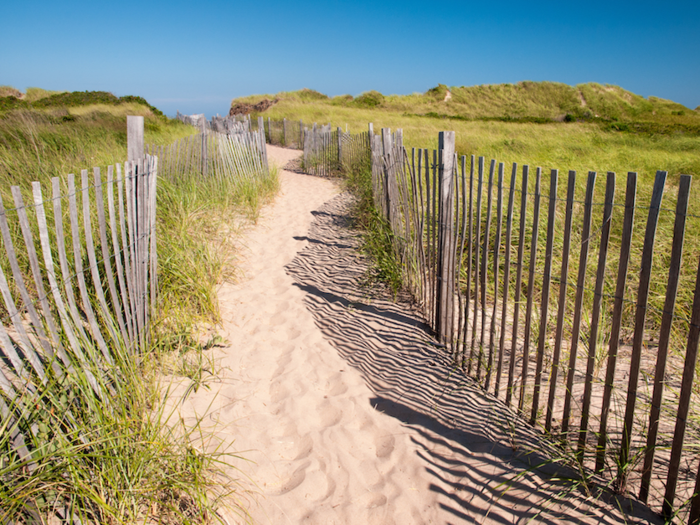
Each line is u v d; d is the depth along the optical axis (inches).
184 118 769.6
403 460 95.8
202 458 86.6
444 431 103.2
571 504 80.4
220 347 138.6
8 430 70.1
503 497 84.2
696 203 219.3
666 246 170.1
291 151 666.8
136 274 118.8
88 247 96.4
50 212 155.4
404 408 112.1
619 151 449.7
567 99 1521.9
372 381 124.0
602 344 122.3
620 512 77.9
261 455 97.1
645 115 1467.8
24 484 66.2
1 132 274.7
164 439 89.4
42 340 80.7
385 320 158.9
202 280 165.5
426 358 133.7
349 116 936.9
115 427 85.3
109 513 74.5
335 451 99.0
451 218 129.2
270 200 339.0
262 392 119.4
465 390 116.9
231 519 80.0
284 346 143.6
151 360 118.5
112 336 102.2
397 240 193.8
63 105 772.6
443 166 128.9
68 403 83.2
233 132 347.9
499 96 1533.0
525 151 455.8
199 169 293.4
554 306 145.8
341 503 85.8
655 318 134.7
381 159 228.1
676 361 116.8
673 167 352.5
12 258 74.0
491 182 106.5
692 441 87.7
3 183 195.9
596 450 86.9
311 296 180.5
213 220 245.8
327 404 114.9
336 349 141.0
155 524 76.4
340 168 475.2
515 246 187.2
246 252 226.8
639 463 84.5
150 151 252.1
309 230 277.0
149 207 128.9
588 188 80.4
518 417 104.7
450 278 132.2
